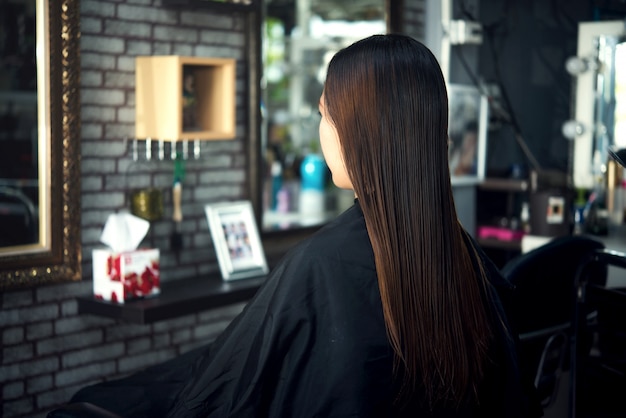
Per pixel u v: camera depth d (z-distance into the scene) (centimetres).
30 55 272
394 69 117
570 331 217
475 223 424
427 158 118
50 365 283
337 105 120
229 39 338
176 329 328
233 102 310
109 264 277
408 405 117
